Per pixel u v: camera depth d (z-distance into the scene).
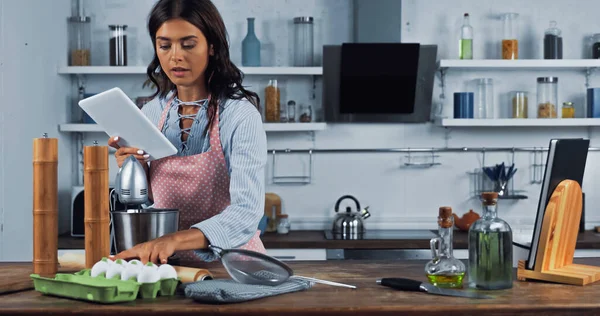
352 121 4.35
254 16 4.50
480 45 4.47
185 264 2.11
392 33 4.19
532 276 1.90
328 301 1.62
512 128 4.48
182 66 2.05
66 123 4.33
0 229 3.25
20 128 3.51
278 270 1.72
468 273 1.83
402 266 2.13
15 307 1.57
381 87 4.19
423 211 4.50
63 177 4.27
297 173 4.50
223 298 1.58
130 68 4.20
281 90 4.47
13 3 3.41
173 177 2.22
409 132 4.49
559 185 1.93
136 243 1.95
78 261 2.05
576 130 4.48
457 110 4.26
